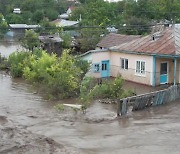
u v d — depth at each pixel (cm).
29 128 1816
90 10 6788
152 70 2817
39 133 1730
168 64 2878
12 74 3331
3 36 7150
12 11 8169
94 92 2452
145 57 2862
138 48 2933
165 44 2844
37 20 7788
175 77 2753
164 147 1521
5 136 1642
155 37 2983
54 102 2405
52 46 4453
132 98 2089
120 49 3042
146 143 1574
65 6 10156
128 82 2989
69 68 2812
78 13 7969
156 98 2247
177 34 2948
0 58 4003
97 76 3130
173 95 2384
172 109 2173
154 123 1881
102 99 2442
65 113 2119
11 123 1897
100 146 1541
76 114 2094
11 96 2572
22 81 3141
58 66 2836
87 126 1845
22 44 4641
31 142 1555
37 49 3756
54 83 2531
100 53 3130
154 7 6694
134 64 2962
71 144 1566
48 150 1459
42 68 2892
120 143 1578
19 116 2052
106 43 3841
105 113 2108
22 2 8344
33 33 4609
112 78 3112
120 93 2461
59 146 1512
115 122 1914
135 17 6066
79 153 1434
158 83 2852
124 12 6925
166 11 6650
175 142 1583
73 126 1848
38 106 2298
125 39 3806
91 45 4538
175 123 1880
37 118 2009
